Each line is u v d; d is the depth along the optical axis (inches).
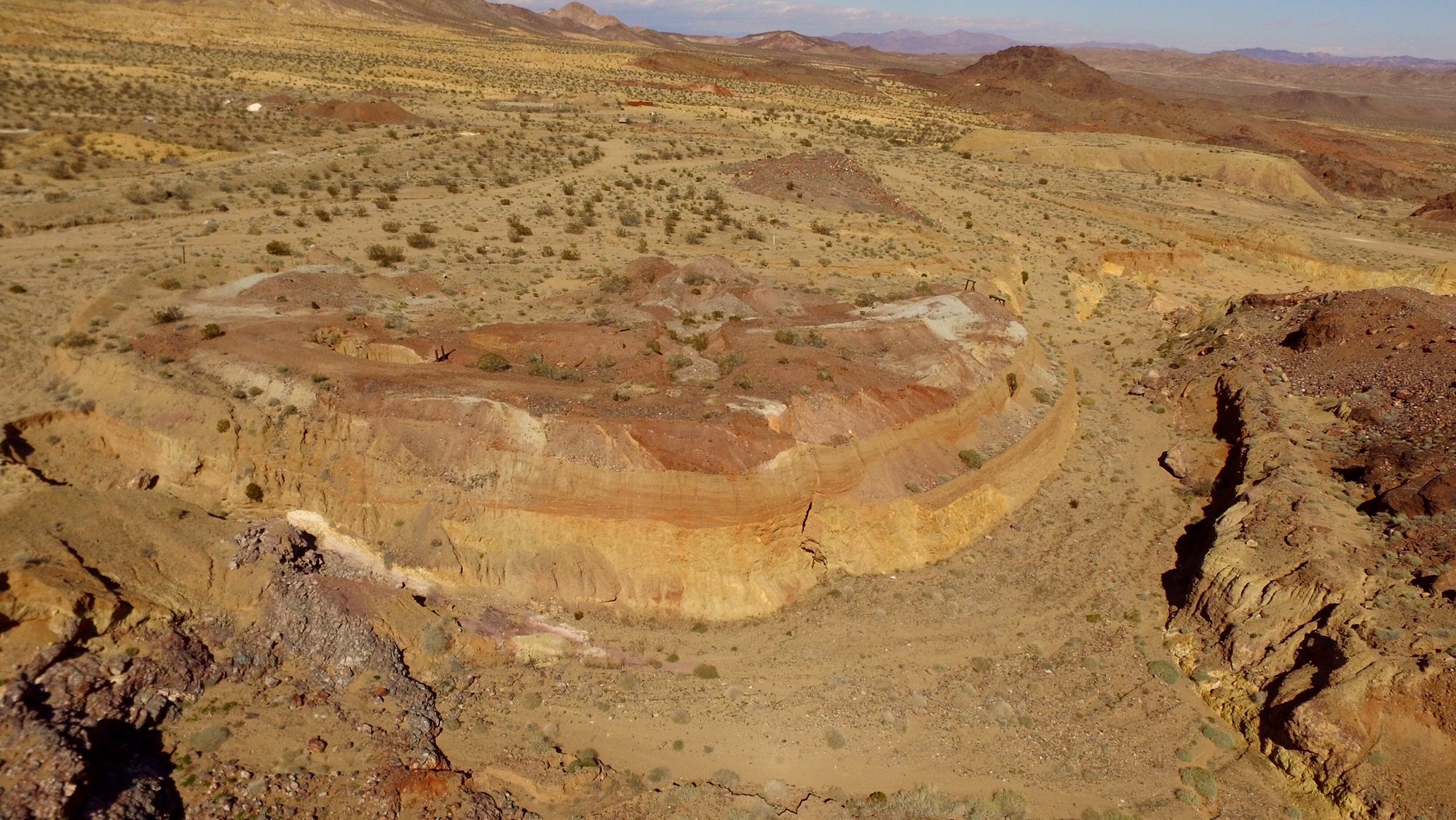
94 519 1083.9
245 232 2262.6
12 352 1389.0
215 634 1046.4
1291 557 1220.5
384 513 1213.1
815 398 1382.9
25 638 918.4
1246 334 2241.6
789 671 1143.6
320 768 921.5
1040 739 1075.3
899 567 1348.4
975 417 1605.6
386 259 2074.3
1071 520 1542.8
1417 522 1248.8
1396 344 1891.0
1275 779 1013.2
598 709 1066.7
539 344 1525.6
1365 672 992.9
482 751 991.0
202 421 1240.8
